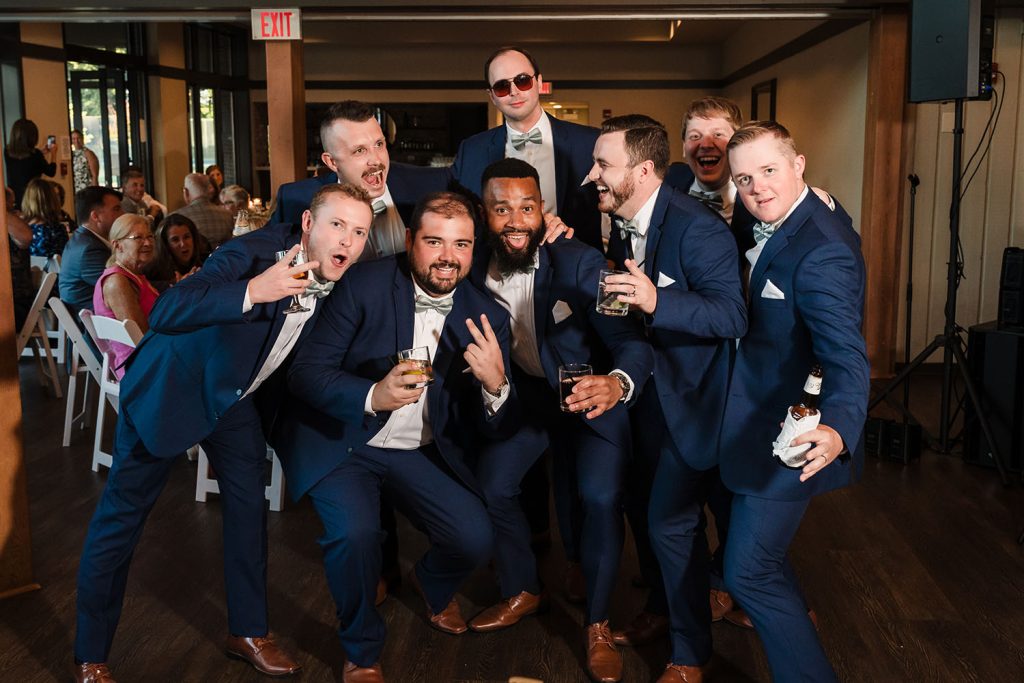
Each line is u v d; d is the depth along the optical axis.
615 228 2.98
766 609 2.40
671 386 2.70
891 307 6.86
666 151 2.76
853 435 2.17
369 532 2.65
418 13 6.91
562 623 3.18
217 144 14.67
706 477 2.74
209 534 3.97
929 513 4.24
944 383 5.12
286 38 7.05
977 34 4.89
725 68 13.98
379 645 2.74
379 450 2.82
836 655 2.97
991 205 6.90
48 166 8.97
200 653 2.98
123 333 4.26
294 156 7.29
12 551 3.33
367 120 3.05
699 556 2.71
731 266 2.62
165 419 2.59
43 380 6.39
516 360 3.10
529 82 3.57
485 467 3.04
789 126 10.16
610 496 2.79
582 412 2.88
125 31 12.41
